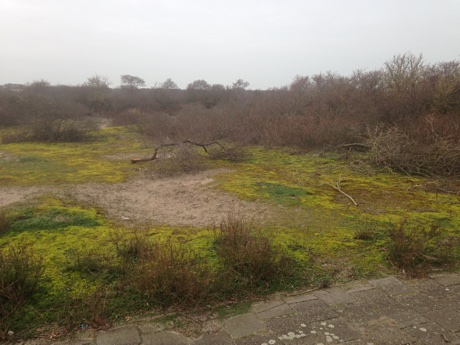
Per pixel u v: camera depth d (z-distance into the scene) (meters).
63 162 10.05
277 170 9.14
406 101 11.81
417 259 4.18
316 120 12.86
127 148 13.24
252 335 2.84
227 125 14.45
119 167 9.55
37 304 3.06
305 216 5.58
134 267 3.66
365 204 6.24
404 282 3.74
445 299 3.42
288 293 3.48
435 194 6.90
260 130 13.71
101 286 3.36
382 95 13.12
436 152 8.32
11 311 2.84
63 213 5.48
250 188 7.15
